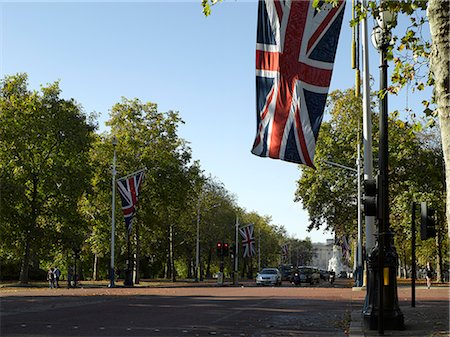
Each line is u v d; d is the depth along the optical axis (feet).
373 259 47.98
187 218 271.08
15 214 178.81
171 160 205.36
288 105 52.90
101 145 205.46
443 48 26.71
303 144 52.49
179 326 54.70
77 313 69.15
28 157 186.09
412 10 43.45
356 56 62.13
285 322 58.95
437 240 196.34
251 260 367.45
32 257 216.13
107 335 47.16
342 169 185.78
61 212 186.09
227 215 298.97
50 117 185.47
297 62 53.01
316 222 197.98
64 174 183.42
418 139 172.45
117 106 208.33
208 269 323.57
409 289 139.64
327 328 53.57
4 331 49.26
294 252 620.90
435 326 48.83
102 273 303.89
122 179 156.56
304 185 195.00
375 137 175.32
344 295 114.01
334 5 43.52
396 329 46.60
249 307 79.92
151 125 209.05
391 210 182.80
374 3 45.14
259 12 53.67
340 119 190.39
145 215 206.59
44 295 117.08
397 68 46.44
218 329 52.39
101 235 210.59
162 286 186.91
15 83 188.55
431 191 171.94
